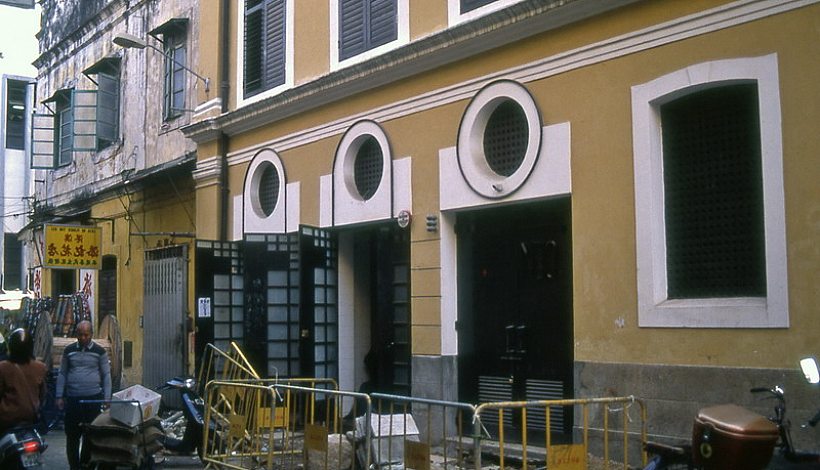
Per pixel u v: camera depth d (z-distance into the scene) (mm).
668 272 9055
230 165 15984
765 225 8133
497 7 10797
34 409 9430
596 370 9461
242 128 15547
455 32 11055
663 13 9039
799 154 7926
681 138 9062
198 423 11609
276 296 14078
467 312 11438
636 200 9180
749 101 8562
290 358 13953
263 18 15250
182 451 11930
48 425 14781
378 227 13117
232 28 16125
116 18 21859
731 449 5684
